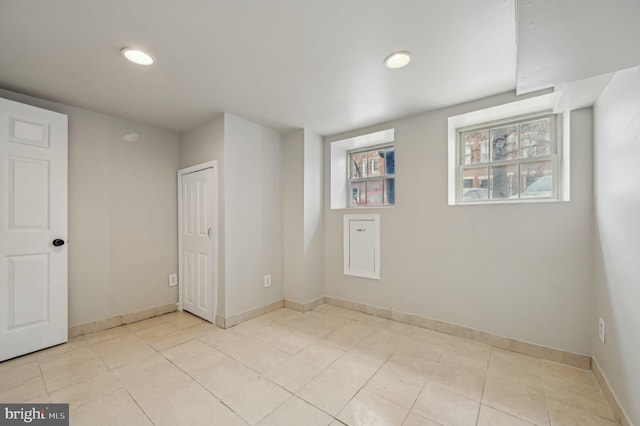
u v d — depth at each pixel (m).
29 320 2.13
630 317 1.35
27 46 1.61
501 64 1.83
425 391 1.69
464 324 2.44
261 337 2.45
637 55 1.19
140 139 2.91
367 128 3.06
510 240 2.24
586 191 1.96
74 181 2.47
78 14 1.36
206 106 2.51
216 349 2.22
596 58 1.23
